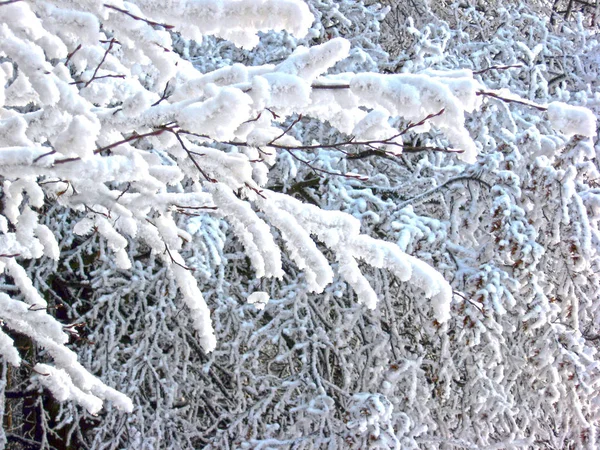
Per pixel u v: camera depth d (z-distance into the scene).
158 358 5.24
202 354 5.35
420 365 5.01
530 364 4.62
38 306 2.23
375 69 5.18
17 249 2.18
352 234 2.08
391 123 4.73
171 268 2.39
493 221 4.18
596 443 5.04
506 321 4.58
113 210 2.23
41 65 1.47
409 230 4.40
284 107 1.74
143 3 1.58
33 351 5.01
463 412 4.95
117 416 5.12
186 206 2.13
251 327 5.12
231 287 5.39
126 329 5.15
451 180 4.46
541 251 4.04
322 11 5.46
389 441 4.36
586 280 4.41
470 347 4.74
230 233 5.22
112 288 5.24
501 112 4.92
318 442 4.74
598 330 5.27
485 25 6.04
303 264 2.10
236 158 1.98
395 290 5.17
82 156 1.43
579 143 4.23
